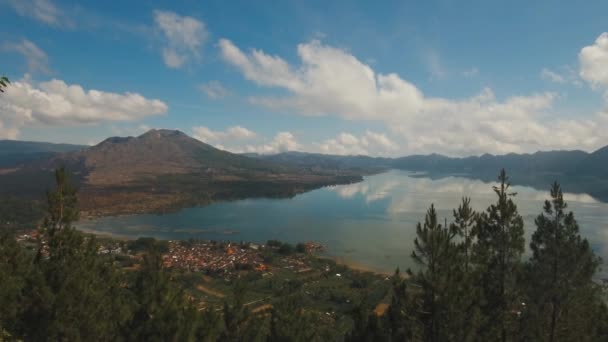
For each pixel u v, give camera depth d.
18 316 22.14
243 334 25.39
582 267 25.17
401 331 23.33
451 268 22.56
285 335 24.89
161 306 23.45
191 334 21.36
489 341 23.06
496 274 25.61
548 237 26.19
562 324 26.11
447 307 21.50
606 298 33.41
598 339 26.14
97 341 23.53
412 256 23.39
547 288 25.36
